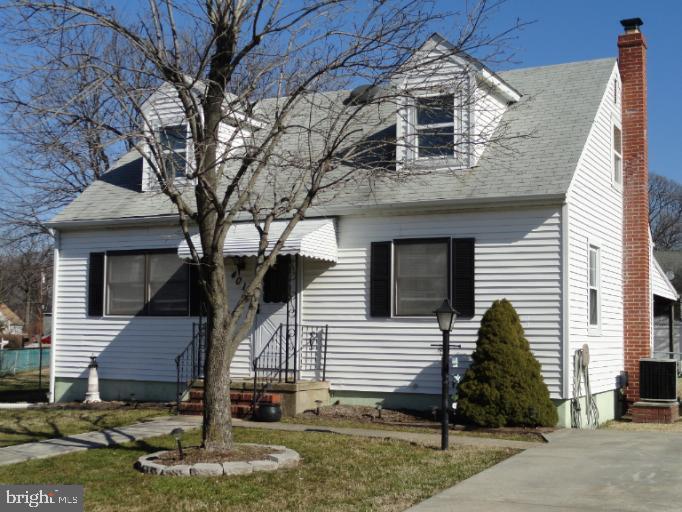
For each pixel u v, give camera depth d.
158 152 11.03
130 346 19.14
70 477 10.17
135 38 11.27
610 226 18.16
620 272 18.88
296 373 16.88
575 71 18.98
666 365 17.59
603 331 17.42
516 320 14.92
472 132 16.05
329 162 11.98
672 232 69.69
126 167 21.42
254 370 16.56
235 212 11.09
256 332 17.75
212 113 11.43
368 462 11.09
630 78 19.56
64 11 10.83
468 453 11.84
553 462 11.14
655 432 14.41
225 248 16.36
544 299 15.23
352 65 11.42
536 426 14.48
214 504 8.88
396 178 12.62
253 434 13.38
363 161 17.33
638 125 19.33
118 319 19.33
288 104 11.43
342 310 17.03
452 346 15.90
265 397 15.91
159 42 11.57
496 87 17.00
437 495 9.22
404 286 16.53
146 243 19.12
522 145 16.64
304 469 10.59
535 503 8.80
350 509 8.65
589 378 16.28
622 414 18.64
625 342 18.94
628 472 10.41
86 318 19.72
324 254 16.58
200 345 17.67
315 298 17.30
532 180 15.52
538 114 17.58
